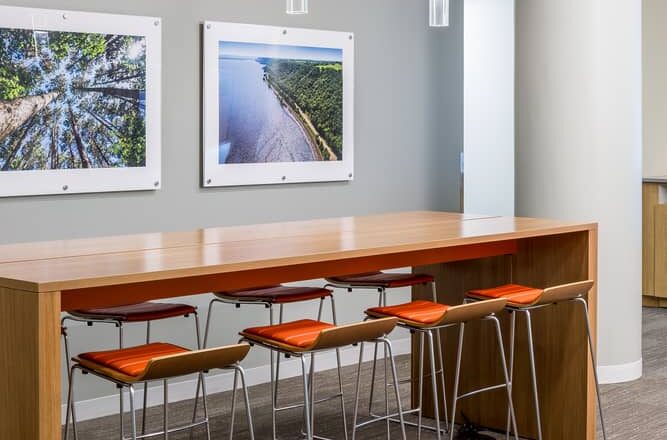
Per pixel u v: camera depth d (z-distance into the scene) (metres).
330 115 6.46
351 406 5.75
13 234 5.13
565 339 5.06
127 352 3.52
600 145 6.12
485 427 5.37
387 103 6.82
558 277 5.08
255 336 3.90
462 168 7.35
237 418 5.50
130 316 4.29
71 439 5.12
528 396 5.20
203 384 4.61
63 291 3.43
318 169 6.43
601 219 6.17
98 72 5.36
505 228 4.79
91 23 5.31
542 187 6.19
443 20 4.48
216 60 5.88
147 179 5.61
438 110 7.15
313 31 6.33
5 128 5.04
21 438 3.10
